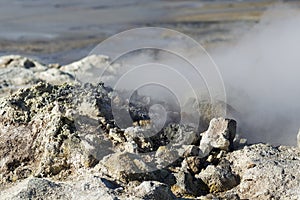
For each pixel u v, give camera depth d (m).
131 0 54.09
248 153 13.73
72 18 44.06
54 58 30.86
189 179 13.20
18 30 39.28
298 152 13.98
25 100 15.00
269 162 13.24
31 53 32.12
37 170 13.48
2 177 13.54
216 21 40.31
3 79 20.72
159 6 49.62
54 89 15.28
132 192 12.08
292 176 12.78
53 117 14.08
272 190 12.59
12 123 14.47
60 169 13.38
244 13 43.16
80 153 13.38
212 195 12.96
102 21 42.59
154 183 12.16
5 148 14.05
